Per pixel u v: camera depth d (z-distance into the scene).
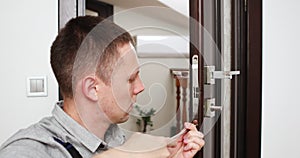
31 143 0.63
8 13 1.54
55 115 0.69
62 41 0.67
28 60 1.56
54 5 1.56
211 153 1.36
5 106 1.56
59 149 0.64
